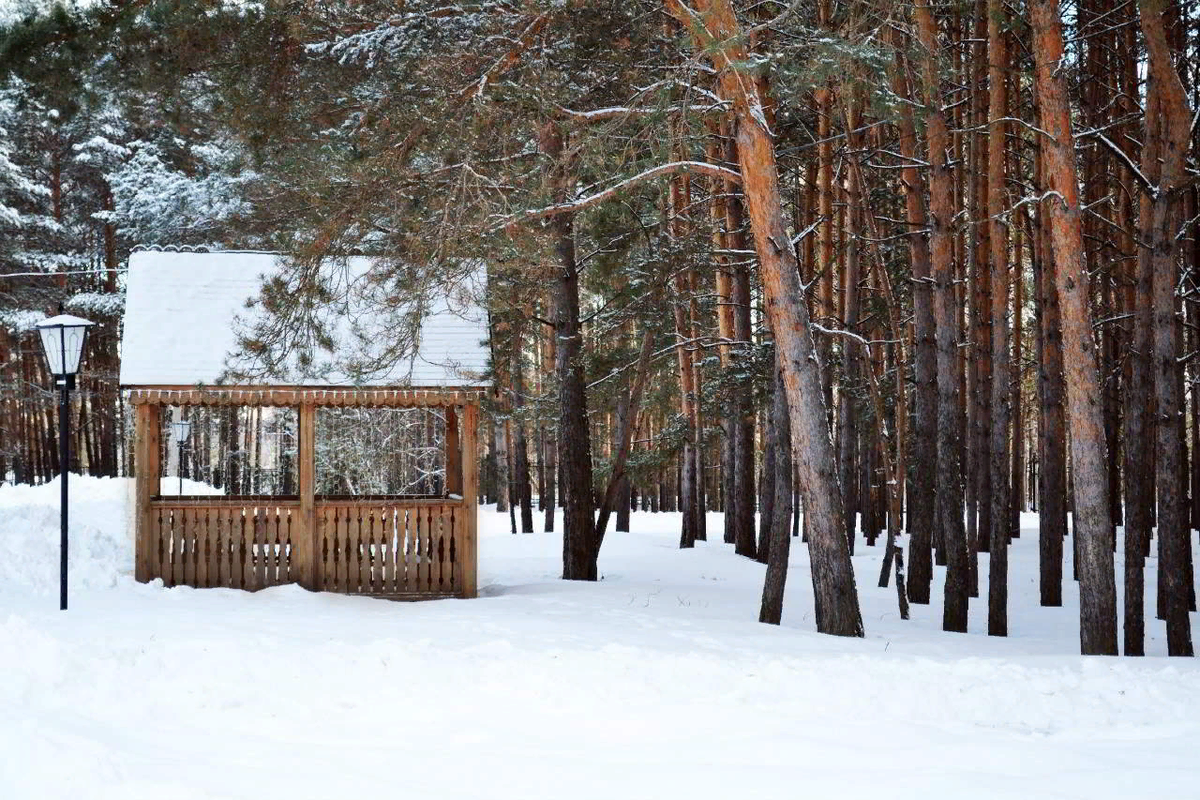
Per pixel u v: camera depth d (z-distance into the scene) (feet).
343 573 53.57
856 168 65.98
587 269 70.69
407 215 46.83
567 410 66.64
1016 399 106.93
